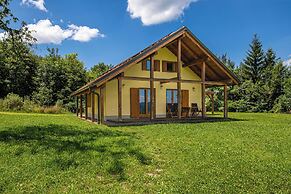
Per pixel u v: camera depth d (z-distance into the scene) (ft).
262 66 138.31
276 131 32.55
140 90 54.95
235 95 106.73
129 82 53.57
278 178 14.88
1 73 103.86
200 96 62.90
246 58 142.72
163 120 45.93
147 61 55.93
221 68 50.93
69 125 39.45
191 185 13.73
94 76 132.46
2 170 15.74
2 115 61.16
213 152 20.49
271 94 100.48
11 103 86.89
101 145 22.66
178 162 17.87
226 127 36.45
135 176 15.07
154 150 21.20
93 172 15.61
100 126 38.55
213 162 17.78
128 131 32.17
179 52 47.65
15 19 29.60
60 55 139.85
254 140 25.82
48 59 119.85
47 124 40.32
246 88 104.58
